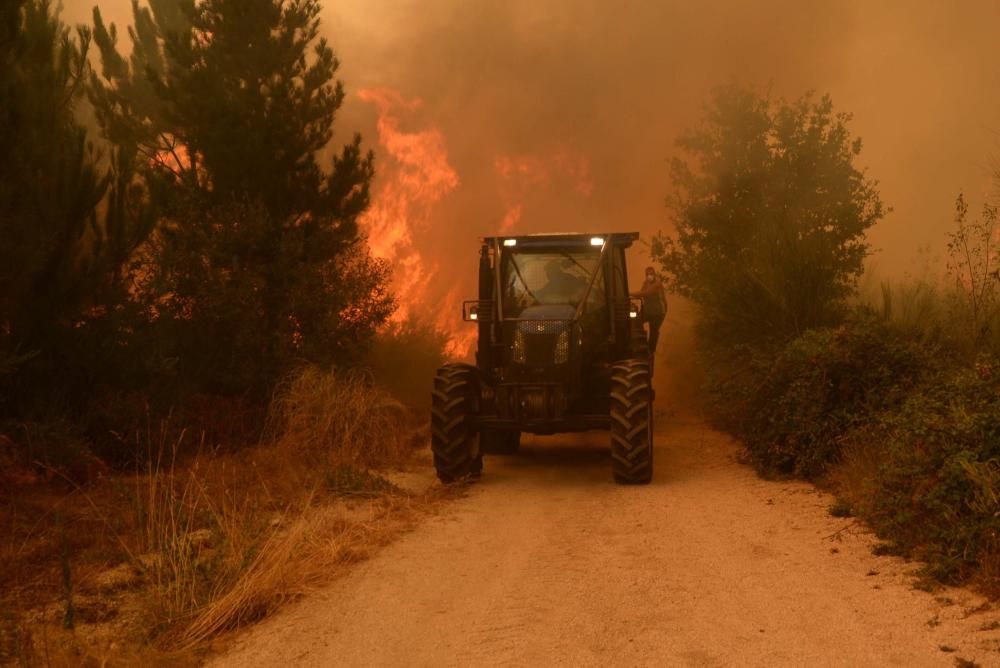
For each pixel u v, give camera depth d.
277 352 12.23
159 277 10.52
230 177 13.02
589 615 5.19
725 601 5.33
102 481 8.80
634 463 9.23
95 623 5.39
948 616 4.86
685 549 6.59
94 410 9.62
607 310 10.62
